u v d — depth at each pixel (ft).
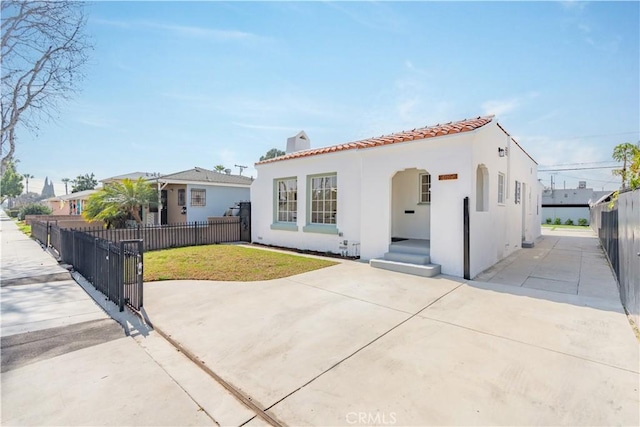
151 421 8.21
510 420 7.93
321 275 24.86
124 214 54.75
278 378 10.16
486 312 16.19
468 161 23.31
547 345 12.27
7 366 11.28
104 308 18.07
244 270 26.71
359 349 12.16
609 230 30.63
